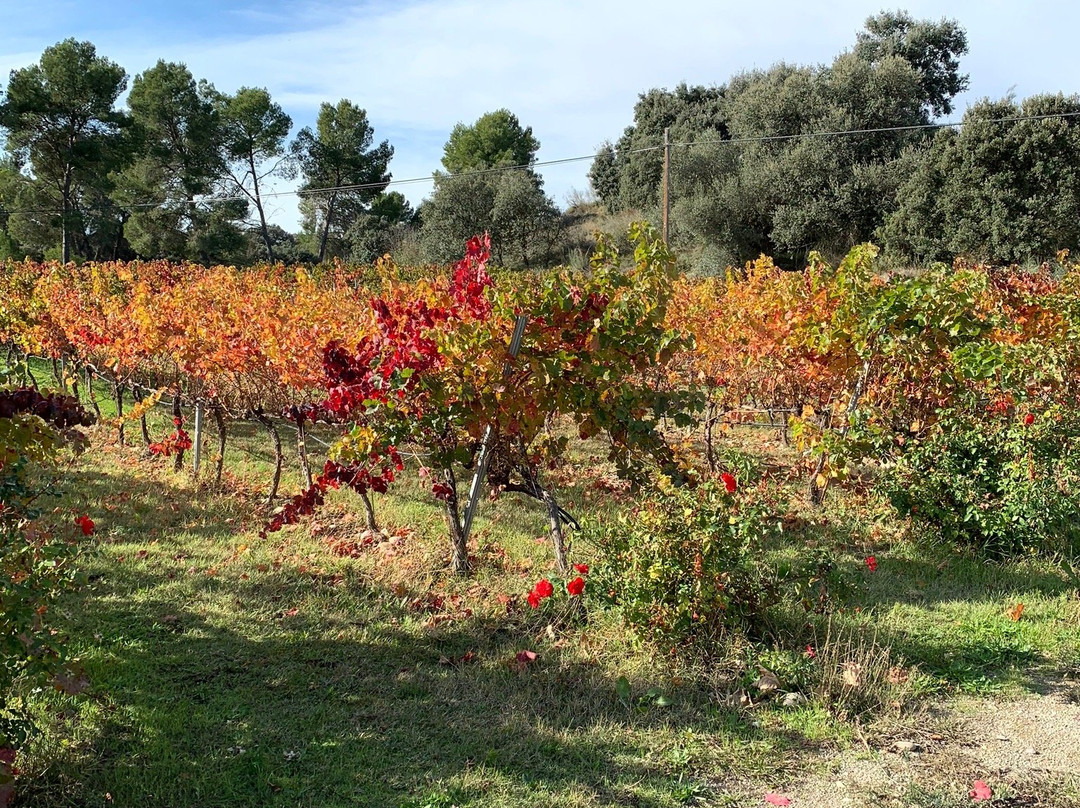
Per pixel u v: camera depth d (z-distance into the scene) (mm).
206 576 5516
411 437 5234
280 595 5238
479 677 4211
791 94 33375
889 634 4598
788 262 31234
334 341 6031
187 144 42969
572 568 5059
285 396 7320
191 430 10273
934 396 6988
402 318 5453
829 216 29531
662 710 3889
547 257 41250
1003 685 4141
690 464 5523
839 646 4375
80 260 39625
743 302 8641
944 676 4215
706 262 31750
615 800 3225
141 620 4797
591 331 4965
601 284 5090
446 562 5793
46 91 35531
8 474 3326
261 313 7734
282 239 52906
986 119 26094
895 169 29641
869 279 6828
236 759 3447
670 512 4469
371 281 20672
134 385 9328
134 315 8492
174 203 42531
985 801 3188
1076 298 8008
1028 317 8195
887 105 31938
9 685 2994
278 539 6375
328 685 4113
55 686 3094
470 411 4988
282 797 3205
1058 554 5777
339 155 48875
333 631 4723
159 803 3148
